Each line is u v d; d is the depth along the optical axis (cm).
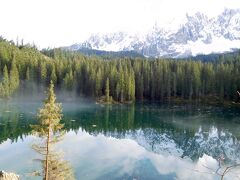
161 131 8900
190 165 5697
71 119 10569
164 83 16875
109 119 10756
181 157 6231
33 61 17475
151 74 17112
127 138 7931
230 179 4919
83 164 5491
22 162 5422
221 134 8456
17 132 7850
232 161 5978
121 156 6153
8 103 13838
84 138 7688
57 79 17050
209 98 16262
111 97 15812
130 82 15962
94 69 16912
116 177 4900
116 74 16362
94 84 16288
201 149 6925
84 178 4791
